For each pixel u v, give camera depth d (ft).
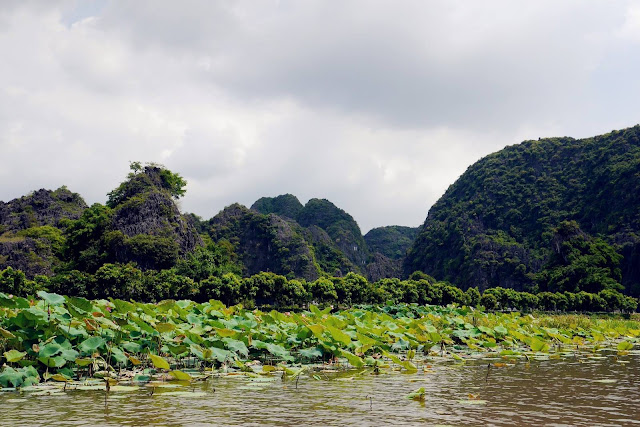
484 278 587.68
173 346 54.75
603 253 444.96
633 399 41.57
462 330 88.74
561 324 118.52
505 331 89.45
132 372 52.65
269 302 343.46
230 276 269.85
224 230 629.51
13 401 39.60
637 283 447.01
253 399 40.86
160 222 404.98
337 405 38.73
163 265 367.86
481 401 39.91
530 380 51.39
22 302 52.65
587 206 580.71
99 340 50.34
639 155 564.71
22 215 493.77
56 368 50.83
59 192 549.95
